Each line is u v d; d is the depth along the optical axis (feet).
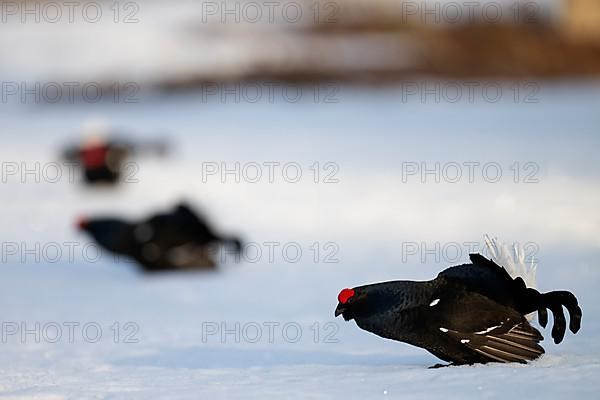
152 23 328.08
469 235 87.76
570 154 142.61
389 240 87.10
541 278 67.87
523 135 169.27
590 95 233.76
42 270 78.59
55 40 315.58
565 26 295.48
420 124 195.31
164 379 42.04
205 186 126.72
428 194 113.60
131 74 277.44
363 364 44.80
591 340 47.47
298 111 226.17
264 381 40.60
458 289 40.32
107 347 50.72
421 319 39.63
